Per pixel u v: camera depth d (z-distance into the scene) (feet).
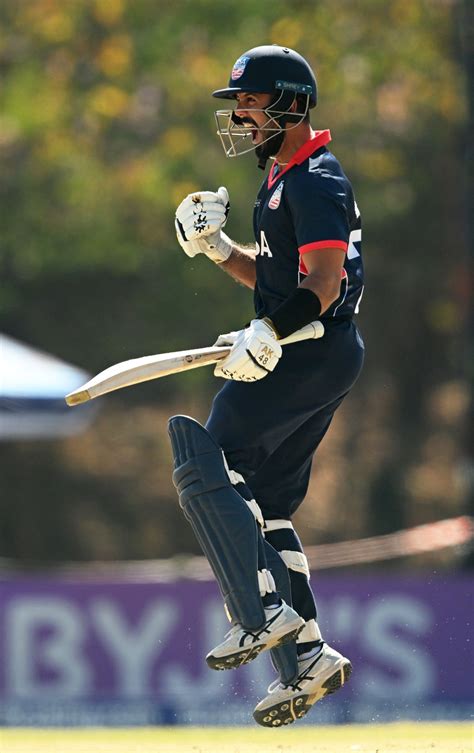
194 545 285.43
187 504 55.06
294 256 56.70
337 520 282.97
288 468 59.31
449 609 111.55
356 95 236.02
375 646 111.04
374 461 286.87
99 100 231.09
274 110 56.08
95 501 288.10
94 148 235.40
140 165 230.48
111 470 290.15
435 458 289.12
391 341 275.80
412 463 287.89
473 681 110.42
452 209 245.86
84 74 235.61
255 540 54.65
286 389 56.24
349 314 57.41
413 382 283.59
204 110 231.30
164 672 111.65
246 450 56.70
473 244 158.92
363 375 281.54
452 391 286.05
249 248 64.23
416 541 140.36
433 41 234.38
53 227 235.81
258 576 54.70
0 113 235.20
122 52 231.91
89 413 138.82
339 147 237.25
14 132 234.79
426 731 83.56
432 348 277.23
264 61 56.13
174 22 232.53
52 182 234.99
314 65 232.32
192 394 277.03
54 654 112.27
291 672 58.65
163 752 67.72
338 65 233.14
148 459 291.99
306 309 53.52
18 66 238.27
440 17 233.14
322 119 237.25
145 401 295.89
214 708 110.52
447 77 234.99
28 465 287.07
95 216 232.94
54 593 112.98
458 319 249.96
